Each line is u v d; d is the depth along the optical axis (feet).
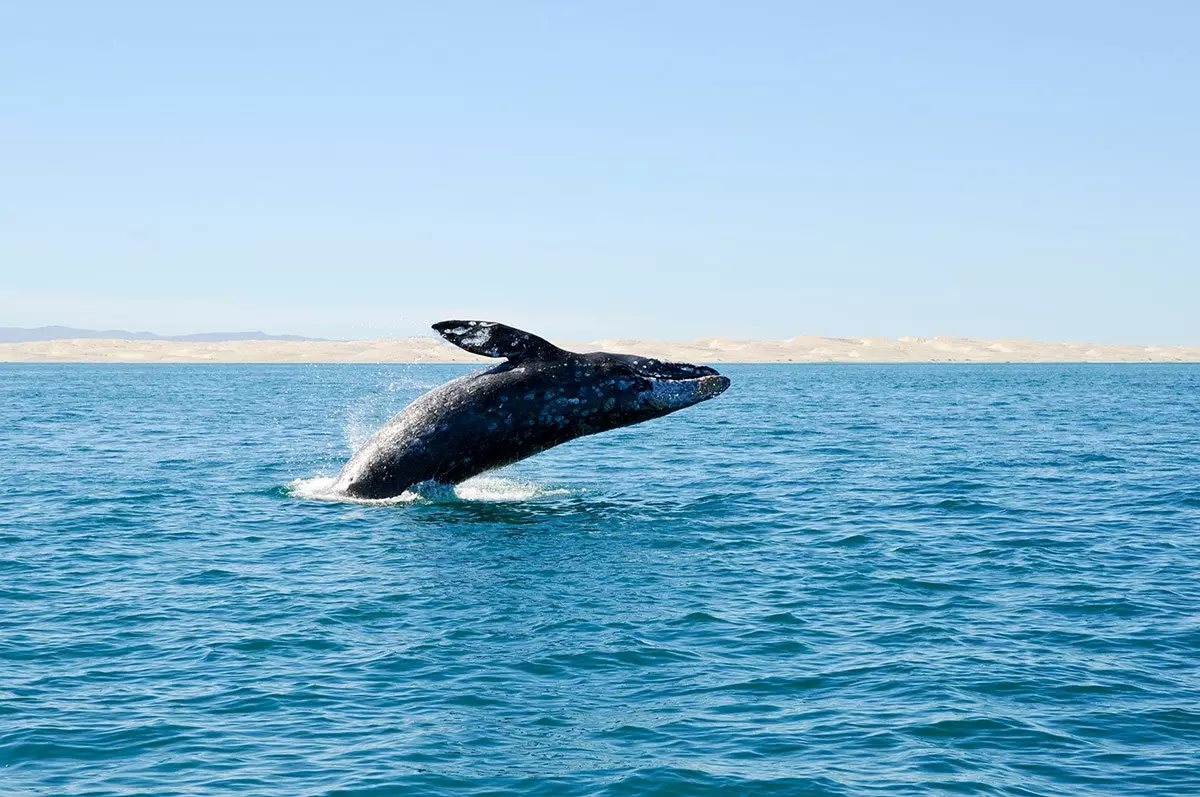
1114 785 48.01
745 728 54.24
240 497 124.47
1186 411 322.55
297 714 55.72
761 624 71.41
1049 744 52.26
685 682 60.54
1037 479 144.05
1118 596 78.69
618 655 64.90
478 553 92.27
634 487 134.10
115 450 187.11
